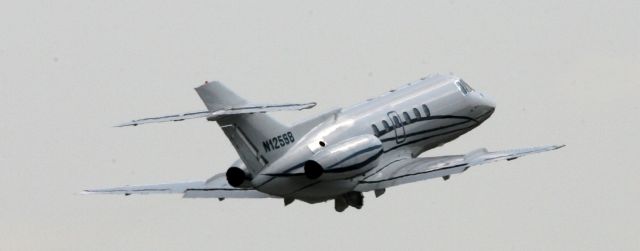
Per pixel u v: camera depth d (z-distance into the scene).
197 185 149.25
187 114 137.00
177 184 149.88
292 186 142.75
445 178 147.12
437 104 164.75
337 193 148.50
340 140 147.00
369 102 157.88
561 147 144.00
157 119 135.38
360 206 153.75
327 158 139.75
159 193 148.38
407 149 159.62
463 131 169.50
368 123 153.00
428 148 165.62
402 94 162.50
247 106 136.88
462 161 147.50
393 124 156.88
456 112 167.12
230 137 139.00
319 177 139.75
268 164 141.00
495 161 145.00
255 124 139.75
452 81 169.00
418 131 161.25
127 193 148.25
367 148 142.38
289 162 141.75
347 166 140.75
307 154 142.88
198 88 138.12
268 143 140.88
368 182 151.25
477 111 170.12
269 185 141.12
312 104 133.62
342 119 150.12
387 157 155.50
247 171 141.00
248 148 139.88
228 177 141.00
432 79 168.25
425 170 148.88
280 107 134.62
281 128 142.12
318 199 148.62
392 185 150.25
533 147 145.62
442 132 165.62
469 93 170.00
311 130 145.38
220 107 137.88
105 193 148.25
